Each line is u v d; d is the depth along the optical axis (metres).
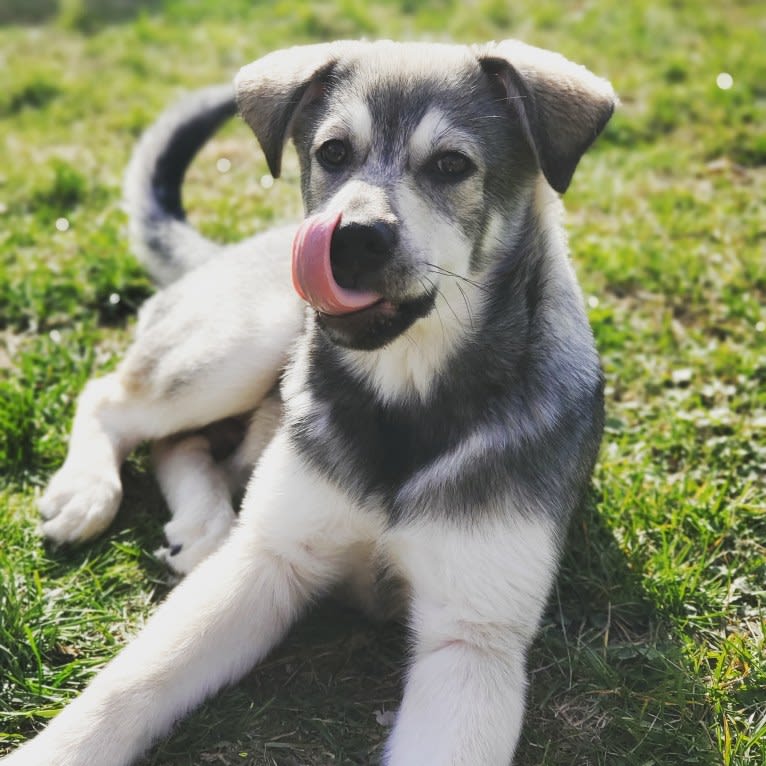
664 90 1.80
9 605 0.94
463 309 0.91
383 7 2.34
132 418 1.07
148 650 0.89
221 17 2.29
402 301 0.88
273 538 0.94
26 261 1.33
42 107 1.78
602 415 1.00
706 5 2.30
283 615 0.94
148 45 2.12
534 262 0.93
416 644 0.92
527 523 0.90
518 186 0.93
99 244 1.35
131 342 1.23
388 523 0.92
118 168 1.54
